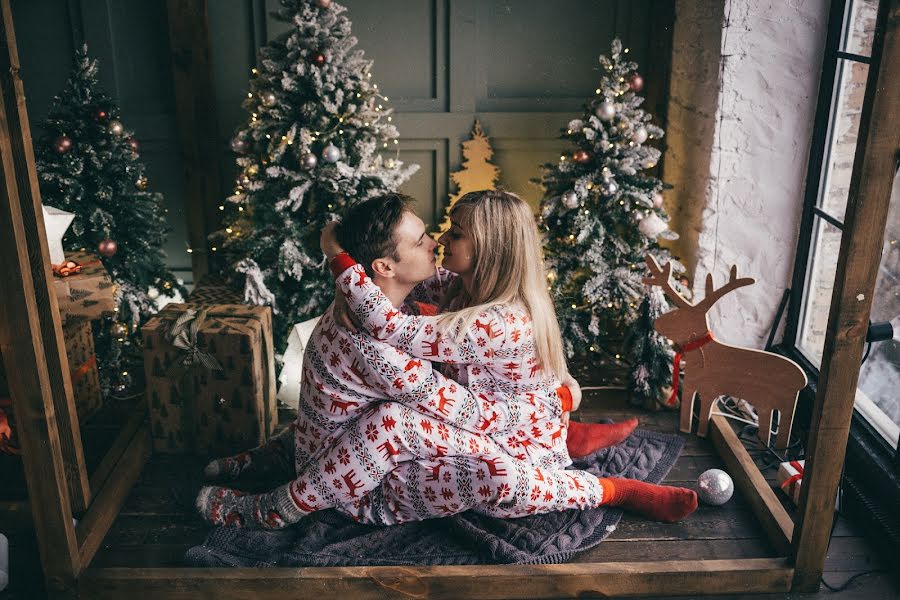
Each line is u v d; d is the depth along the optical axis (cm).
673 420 327
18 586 243
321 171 334
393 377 238
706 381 305
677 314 303
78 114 330
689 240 353
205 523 263
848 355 215
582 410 333
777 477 292
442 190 405
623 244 343
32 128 379
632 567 240
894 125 195
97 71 371
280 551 247
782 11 309
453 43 380
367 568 238
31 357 213
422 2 376
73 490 257
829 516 233
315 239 350
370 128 345
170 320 291
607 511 268
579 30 381
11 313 209
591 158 336
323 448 254
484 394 251
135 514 268
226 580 234
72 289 288
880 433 280
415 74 387
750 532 263
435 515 254
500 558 242
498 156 401
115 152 337
